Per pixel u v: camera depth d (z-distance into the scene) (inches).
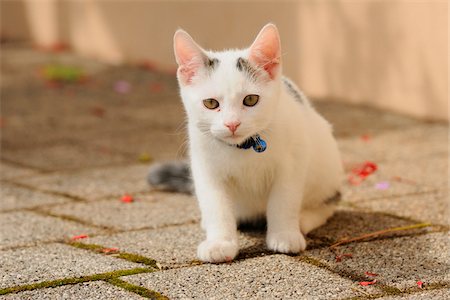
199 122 183.8
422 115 358.9
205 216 188.5
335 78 397.7
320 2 396.5
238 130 176.2
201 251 177.3
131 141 338.0
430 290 155.2
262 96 179.5
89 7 553.9
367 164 243.6
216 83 178.9
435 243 187.2
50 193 255.9
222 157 184.9
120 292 156.9
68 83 480.1
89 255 184.9
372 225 206.7
